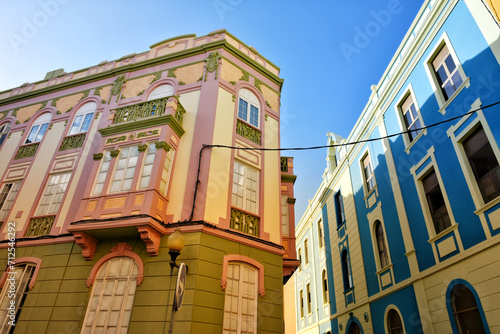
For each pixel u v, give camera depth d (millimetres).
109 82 13812
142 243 9047
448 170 9125
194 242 8609
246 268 9219
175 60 13109
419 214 10203
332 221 17750
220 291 8336
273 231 10367
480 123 8266
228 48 12695
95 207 9344
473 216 8102
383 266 12156
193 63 12656
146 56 14023
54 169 12055
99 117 12750
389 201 11992
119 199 9281
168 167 10016
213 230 8961
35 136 13688
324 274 18625
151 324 7797
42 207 11305
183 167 10117
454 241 8602
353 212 15062
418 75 10945
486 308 7355
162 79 12617
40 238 10352
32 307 9125
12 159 13180
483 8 8398
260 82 13211
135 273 8758
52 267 9648
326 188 18875
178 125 10547
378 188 12898
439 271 9039
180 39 13844
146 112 10914
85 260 9375
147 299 8172
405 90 11625
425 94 10500
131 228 8797
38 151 12922
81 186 11078
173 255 7414
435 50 10203
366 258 13320
